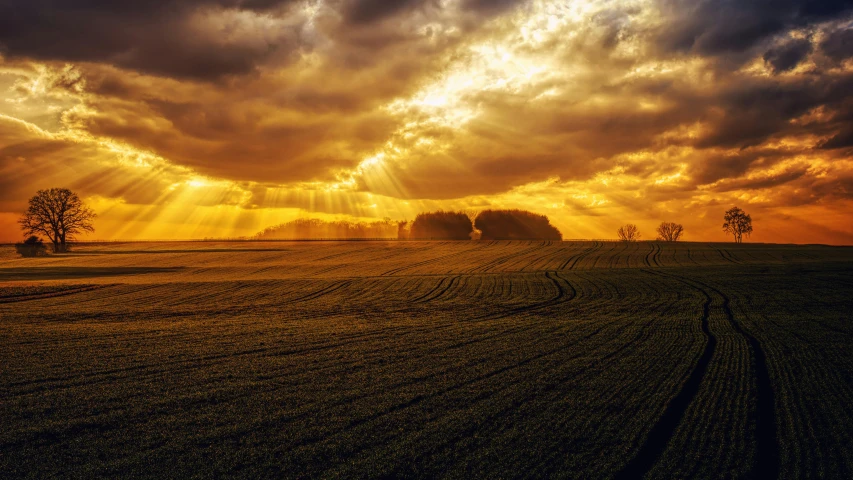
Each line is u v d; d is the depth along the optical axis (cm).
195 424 1036
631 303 3159
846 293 3359
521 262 6775
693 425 1028
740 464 852
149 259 7588
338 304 3216
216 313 2833
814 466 848
